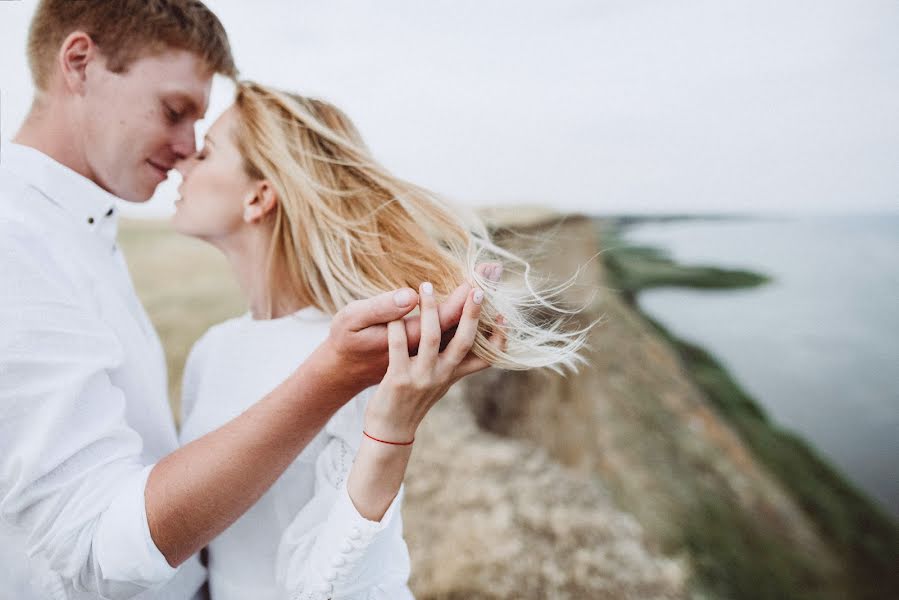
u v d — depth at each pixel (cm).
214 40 98
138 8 87
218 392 87
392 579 77
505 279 76
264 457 59
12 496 58
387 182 89
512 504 239
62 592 72
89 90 89
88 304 76
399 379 56
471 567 220
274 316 94
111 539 57
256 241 94
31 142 90
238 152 91
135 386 82
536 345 64
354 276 86
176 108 96
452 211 91
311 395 59
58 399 58
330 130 91
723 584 223
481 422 280
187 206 93
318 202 86
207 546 85
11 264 61
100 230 87
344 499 63
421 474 256
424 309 55
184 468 59
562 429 269
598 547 226
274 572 79
